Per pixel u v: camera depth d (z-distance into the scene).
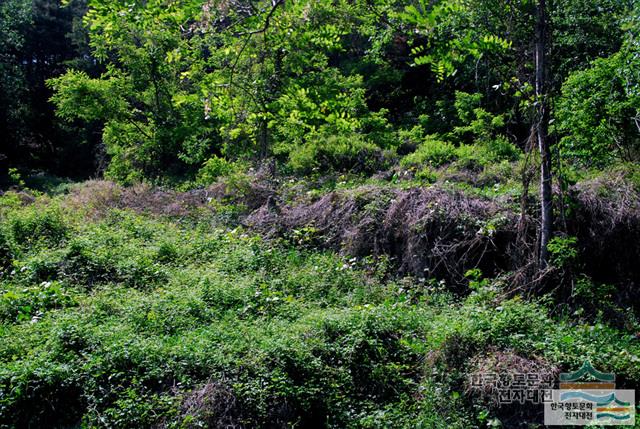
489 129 16.22
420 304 8.96
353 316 7.66
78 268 9.88
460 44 6.85
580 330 7.62
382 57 24.11
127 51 19.64
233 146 16.11
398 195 11.19
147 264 10.01
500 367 6.44
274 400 6.30
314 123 7.30
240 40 6.95
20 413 6.22
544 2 9.06
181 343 7.02
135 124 20.45
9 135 32.66
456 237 10.12
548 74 9.36
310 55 12.21
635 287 9.54
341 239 11.20
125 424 6.01
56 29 38.38
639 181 10.29
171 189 16.39
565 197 9.58
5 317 8.25
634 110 11.63
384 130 17.28
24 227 11.87
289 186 13.88
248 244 11.16
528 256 9.37
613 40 16.05
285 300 8.70
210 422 6.04
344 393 6.63
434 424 6.16
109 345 6.90
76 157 32.38
